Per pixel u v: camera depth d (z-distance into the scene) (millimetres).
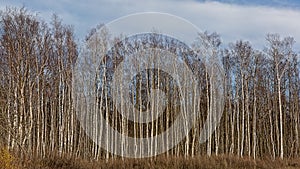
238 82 36031
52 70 26672
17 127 19203
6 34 21141
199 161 18484
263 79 37469
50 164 16000
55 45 26812
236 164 19328
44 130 28875
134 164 18625
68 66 27172
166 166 18000
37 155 16422
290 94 37531
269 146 35969
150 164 18516
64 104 28609
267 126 37469
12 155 14094
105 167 17500
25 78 20312
